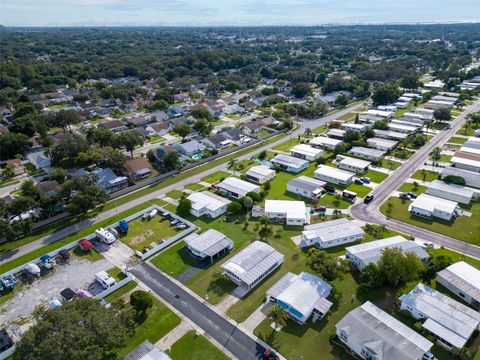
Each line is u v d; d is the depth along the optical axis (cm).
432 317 5434
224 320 5669
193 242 7344
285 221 8469
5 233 7319
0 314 5866
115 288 6347
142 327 5541
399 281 6406
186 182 10706
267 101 19900
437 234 7869
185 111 18512
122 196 9925
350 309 5850
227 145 13875
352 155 12456
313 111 17525
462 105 18425
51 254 7262
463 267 6506
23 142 12938
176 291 6309
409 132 14325
